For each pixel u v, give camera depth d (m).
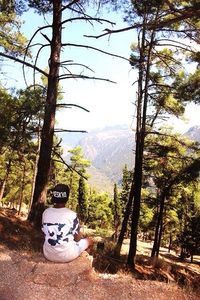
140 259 25.20
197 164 26.84
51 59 15.77
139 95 25.55
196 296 5.53
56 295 4.58
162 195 35.50
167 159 30.55
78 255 5.03
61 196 4.89
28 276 4.86
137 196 25.02
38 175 15.42
